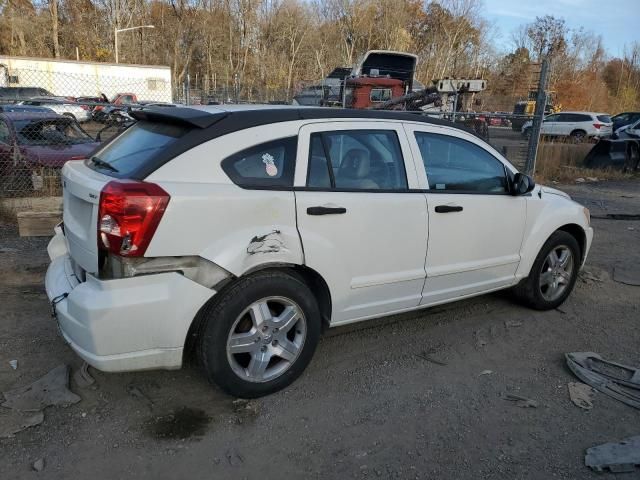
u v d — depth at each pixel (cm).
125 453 293
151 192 292
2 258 589
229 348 325
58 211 695
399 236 383
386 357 407
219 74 6169
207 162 315
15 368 369
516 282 476
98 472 278
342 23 6650
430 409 342
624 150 1664
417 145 403
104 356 296
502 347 431
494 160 451
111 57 5725
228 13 6275
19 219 668
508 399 355
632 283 594
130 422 318
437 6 7031
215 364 321
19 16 5272
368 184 373
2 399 332
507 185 454
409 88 1609
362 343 429
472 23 7056
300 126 350
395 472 286
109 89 3528
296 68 6544
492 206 436
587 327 473
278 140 340
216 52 6322
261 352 338
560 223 490
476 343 436
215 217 308
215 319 317
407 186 392
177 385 357
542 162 1557
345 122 370
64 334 319
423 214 393
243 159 326
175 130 335
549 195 504
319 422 325
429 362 403
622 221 966
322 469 287
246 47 6394
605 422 333
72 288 323
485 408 345
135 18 6075
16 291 501
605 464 292
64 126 959
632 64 7169
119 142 369
